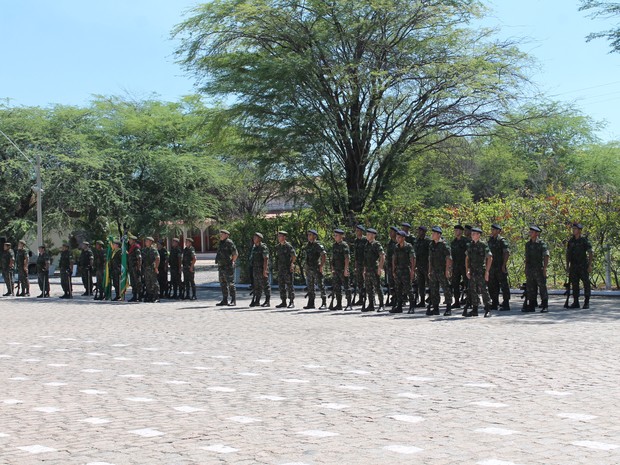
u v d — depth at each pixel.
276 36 34.53
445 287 20.02
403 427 7.38
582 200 27.14
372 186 36.44
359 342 14.43
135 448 6.79
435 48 34.59
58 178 53.75
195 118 58.88
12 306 27.00
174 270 28.91
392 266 21.17
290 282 24.05
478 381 9.88
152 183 58.28
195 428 7.54
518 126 35.81
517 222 27.83
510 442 6.67
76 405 8.88
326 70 33.31
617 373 10.24
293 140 33.12
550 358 11.73
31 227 53.31
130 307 25.39
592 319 17.75
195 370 11.41
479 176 59.72
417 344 13.90
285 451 6.55
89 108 59.75
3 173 53.53
